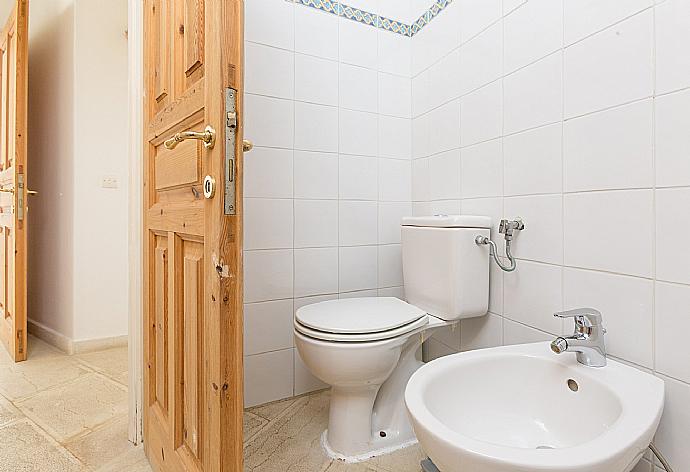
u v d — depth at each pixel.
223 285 0.74
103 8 2.36
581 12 1.14
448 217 1.43
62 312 2.40
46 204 2.57
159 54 1.15
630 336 1.01
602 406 0.87
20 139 2.18
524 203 1.33
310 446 1.38
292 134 1.72
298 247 1.74
